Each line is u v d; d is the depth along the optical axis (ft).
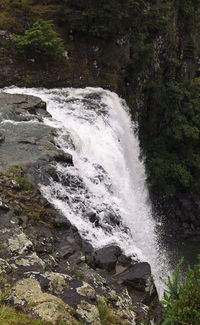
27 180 31.68
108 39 70.59
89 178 38.96
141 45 74.23
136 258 31.71
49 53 63.05
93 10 67.87
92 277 23.93
